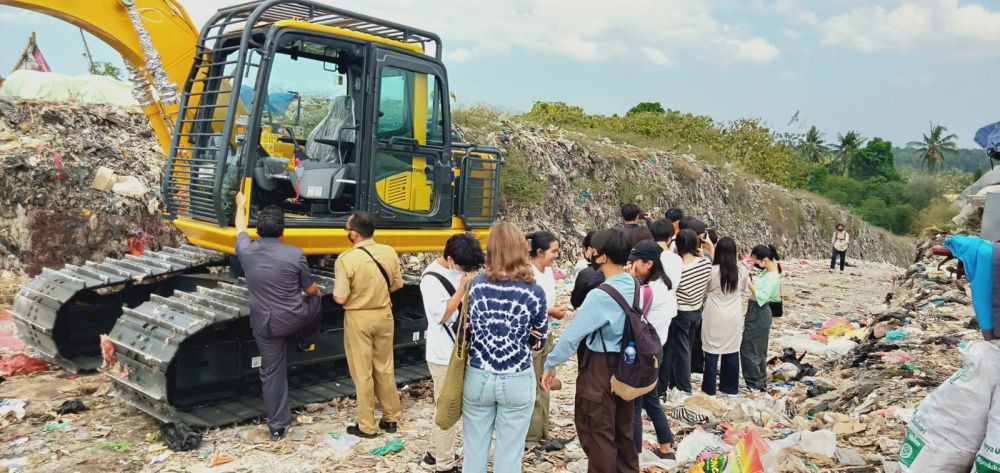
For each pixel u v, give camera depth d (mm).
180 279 7582
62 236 10008
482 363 4074
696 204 23047
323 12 6312
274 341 5504
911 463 3613
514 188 16141
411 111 6789
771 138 33281
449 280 5121
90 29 6426
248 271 5418
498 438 4164
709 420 6137
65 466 4973
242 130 6148
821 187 58781
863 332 10445
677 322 6570
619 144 23297
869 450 5207
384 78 6527
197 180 6246
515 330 4031
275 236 5512
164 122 6867
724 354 7184
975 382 3400
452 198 7316
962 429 3434
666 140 28359
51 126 10992
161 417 5504
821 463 4910
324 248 6262
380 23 6625
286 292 5410
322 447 5496
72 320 7156
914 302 10242
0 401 6133
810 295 15844
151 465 5059
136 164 11336
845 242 21422
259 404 6113
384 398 5824
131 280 6949
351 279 5531
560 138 19000
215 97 6469
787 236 27938
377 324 5621
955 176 63500
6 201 9805
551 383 4266
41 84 12039
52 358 7004
